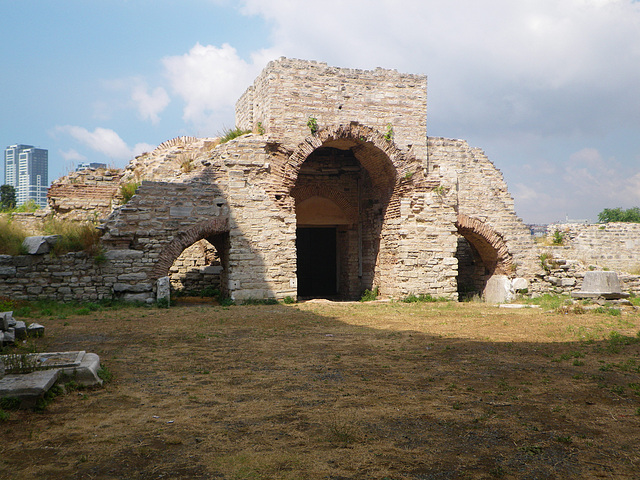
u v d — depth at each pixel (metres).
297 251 28.83
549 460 4.77
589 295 18.50
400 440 5.25
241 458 4.80
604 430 5.54
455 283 22.80
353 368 8.59
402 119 22.62
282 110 20.89
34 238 17.69
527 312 16.98
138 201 18.98
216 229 19.92
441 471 4.53
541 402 6.57
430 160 23.22
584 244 28.92
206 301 21.36
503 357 9.49
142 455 4.88
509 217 24.30
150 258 18.95
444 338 11.69
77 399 6.67
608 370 8.37
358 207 26.05
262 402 6.59
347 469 4.57
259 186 20.62
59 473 4.50
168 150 24.38
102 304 17.98
